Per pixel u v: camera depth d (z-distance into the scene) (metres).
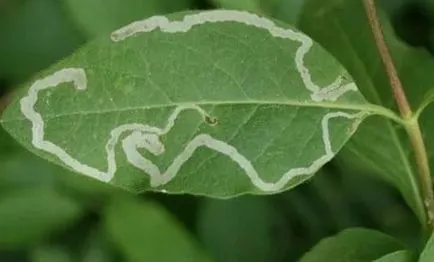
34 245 0.29
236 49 0.22
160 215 0.27
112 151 0.21
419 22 0.31
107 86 0.21
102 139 0.21
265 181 0.21
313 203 0.30
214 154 0.21
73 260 0.29
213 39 0.21
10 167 0.28
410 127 0.22
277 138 0.22
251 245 0.29
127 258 0.27
